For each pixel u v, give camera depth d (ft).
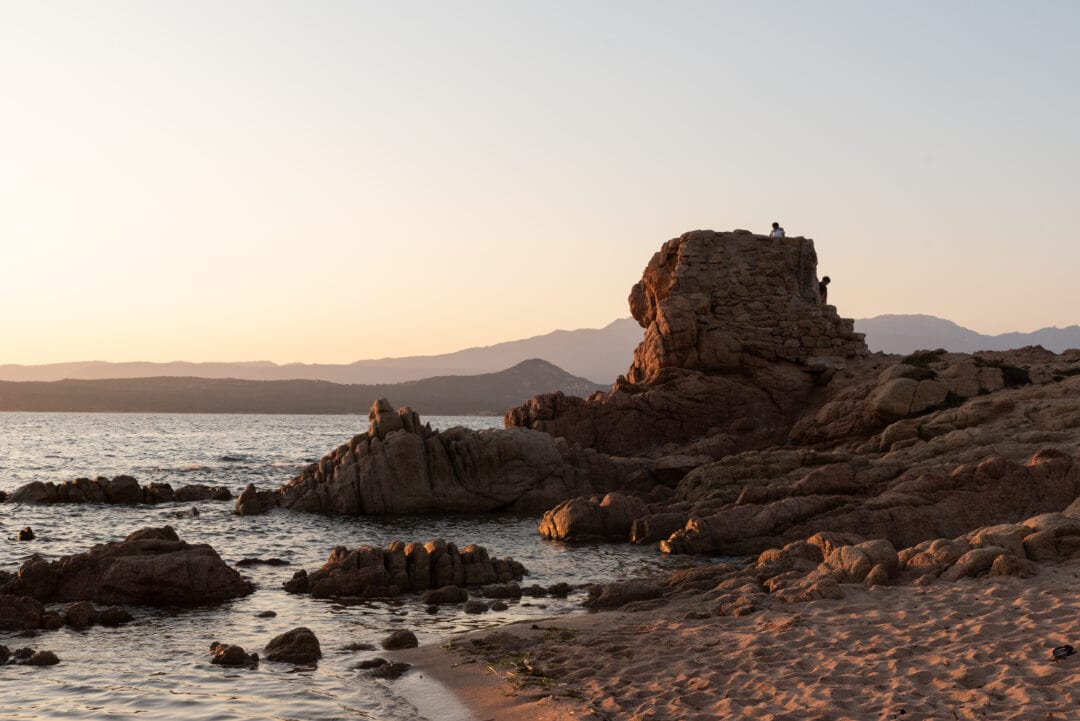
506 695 44.29
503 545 104.47
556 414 166.09
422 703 44.75
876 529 86.07
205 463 251.60
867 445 127.44
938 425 121.60
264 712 44.11
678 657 47.52
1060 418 111.55
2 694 47.16
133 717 43.55
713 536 94.73
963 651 42.78
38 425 632.79
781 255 176.24
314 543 107.24
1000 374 138.92
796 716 36.55
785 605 56.34
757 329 169.78
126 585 69.00
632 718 38.58
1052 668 38.52
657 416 163.12
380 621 64.28
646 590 68.18
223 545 105.09
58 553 98.89
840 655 44.52
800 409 162.50
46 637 59.41
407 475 136.15
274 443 392.06
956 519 85.87
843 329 173.58
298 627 60.49
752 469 119.03
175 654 55.26
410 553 78.59
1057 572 57.16
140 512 136.87
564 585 75.15
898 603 53.83
